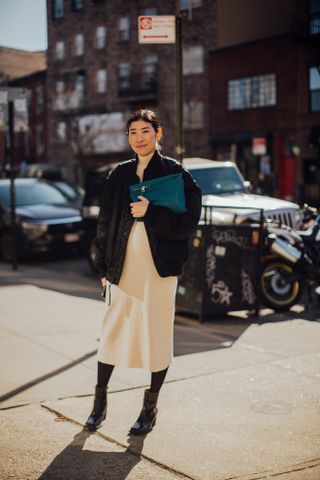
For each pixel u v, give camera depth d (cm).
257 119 3109
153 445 373
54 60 4631
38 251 1288
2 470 341
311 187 2775
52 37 4631
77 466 346
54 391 470
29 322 699
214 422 410
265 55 3042
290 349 588
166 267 381
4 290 914
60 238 1302
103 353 400
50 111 4672
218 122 3294
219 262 712
